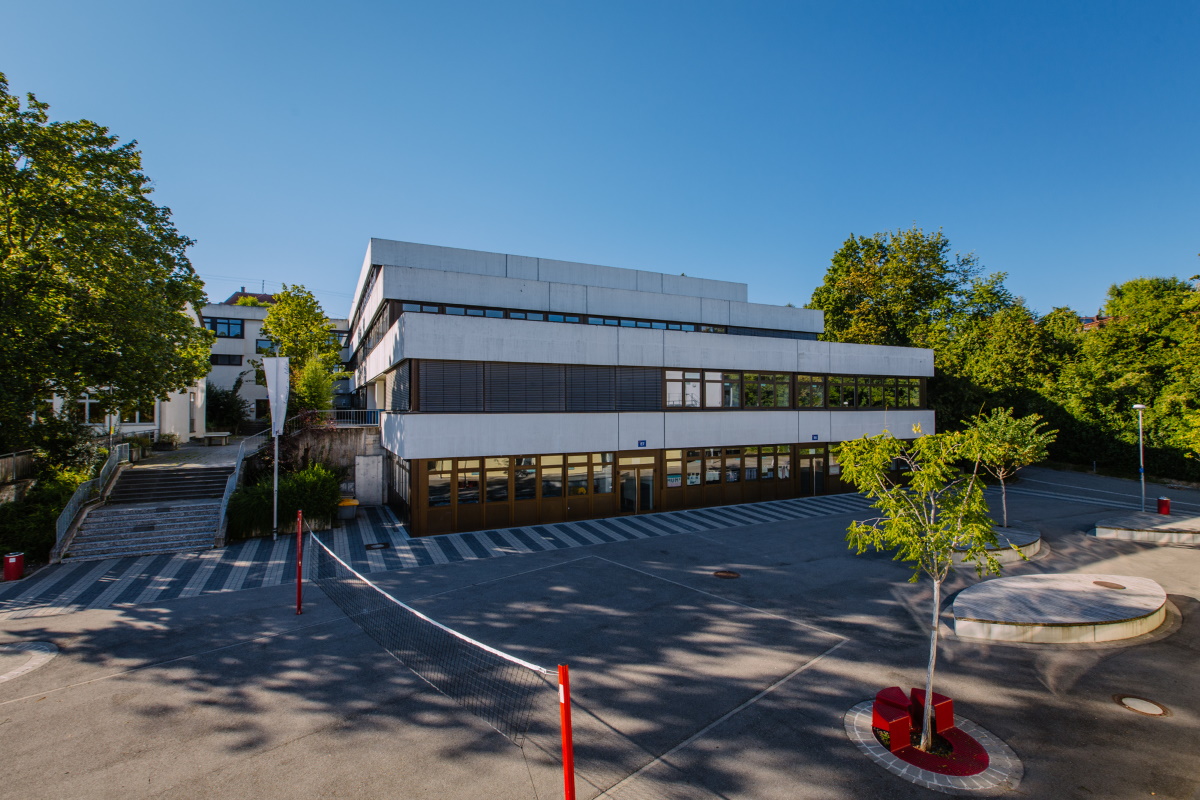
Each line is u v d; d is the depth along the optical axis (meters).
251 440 28.22
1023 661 9.13
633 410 21.02
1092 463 33.88
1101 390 33.53
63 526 15.42
